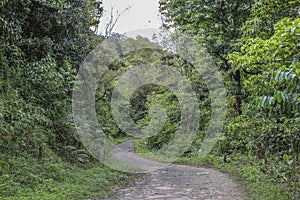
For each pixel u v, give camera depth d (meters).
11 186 4.74
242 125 6.58
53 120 8.05
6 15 6.86
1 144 5.80
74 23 9.31
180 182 6.82
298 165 4.41
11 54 7.41
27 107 6.53
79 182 5.91
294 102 3.02
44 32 8.68
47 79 7.55
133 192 5.72
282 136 4.64
